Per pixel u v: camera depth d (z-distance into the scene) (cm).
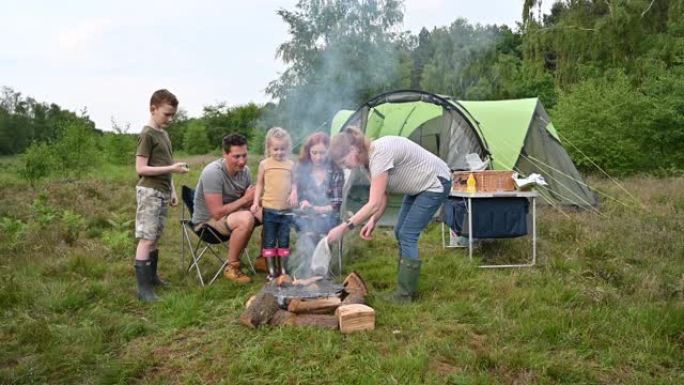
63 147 1241
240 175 485
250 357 307
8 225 591
